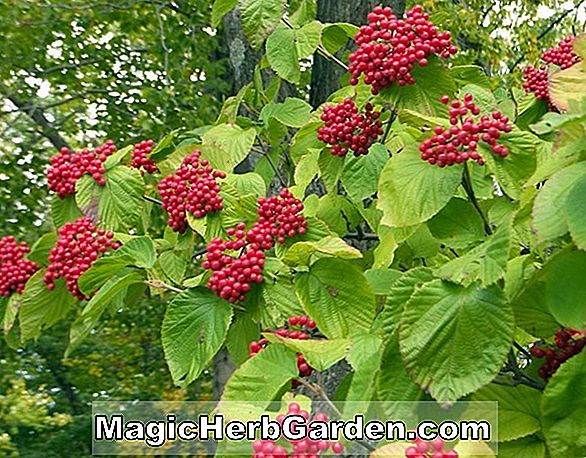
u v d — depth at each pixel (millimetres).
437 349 466
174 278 843
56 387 3484
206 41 2371
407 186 559
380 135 777
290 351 516
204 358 619
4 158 2688
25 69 2670
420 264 765
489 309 467
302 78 2041
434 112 651
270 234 684
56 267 775
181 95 2422
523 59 2617
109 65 2734
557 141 500
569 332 524
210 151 856
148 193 947
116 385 3479
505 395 497
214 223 750
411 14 656
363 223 959
